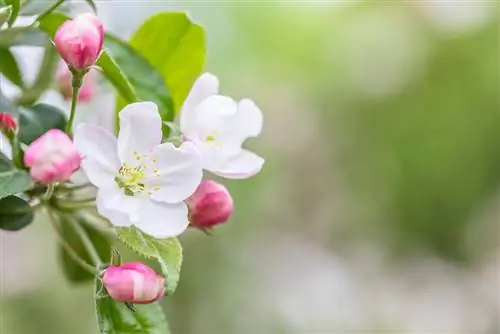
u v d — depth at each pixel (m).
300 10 6.26
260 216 5.69
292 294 5.91
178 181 1.48
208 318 5.30
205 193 1.59
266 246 5.76
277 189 6.02
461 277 6.38
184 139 1.59
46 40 1.71
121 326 1.53
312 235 6.24
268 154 6.16
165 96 1.69
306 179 6.30
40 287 4.85
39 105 1.58
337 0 6.32
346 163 6.34
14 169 1.47
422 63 6.26
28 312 4.81
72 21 1.48
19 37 1.69
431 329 6.28
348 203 6.32
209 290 5.32
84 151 1.44
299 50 6.27
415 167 6.20
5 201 1.57
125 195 1.47
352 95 6.33
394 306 6.24
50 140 1.38
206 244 5.35
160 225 1.46
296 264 6.03
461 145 6.12
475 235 6.29
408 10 6.31
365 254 6.31
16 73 1.87
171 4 5.47
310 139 6.30
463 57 6.21
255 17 6.13
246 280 5.51
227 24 6.03
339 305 6.05
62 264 2.01
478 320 6.42
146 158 1.48
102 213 1.44
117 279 1.42
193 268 5.30
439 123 6.18
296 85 6.30
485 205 6.20
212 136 1.60
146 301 1.44
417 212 6.25
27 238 4.79
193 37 1.84
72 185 1.71
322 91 6.31
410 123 6.24
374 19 6.34
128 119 1.47
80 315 4.94
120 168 1.47
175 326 5.23
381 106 6.30
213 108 1.59
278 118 6.27
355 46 6.33
